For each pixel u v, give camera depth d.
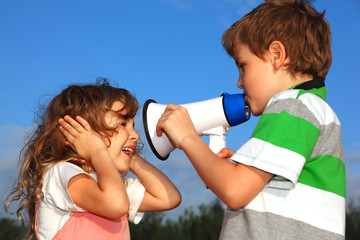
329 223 1.52
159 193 2.40
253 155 1.48
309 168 1.57
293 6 1.85
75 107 2.17
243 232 1.58
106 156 1.99
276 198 1.54
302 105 1.56
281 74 1.75
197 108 2.28
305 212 1.52
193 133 1.72
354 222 12.87
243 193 1.45
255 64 1.79
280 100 1.60
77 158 2.09
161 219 15.91
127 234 2.18
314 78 1.80
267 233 1.51
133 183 2.40
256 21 1.81
